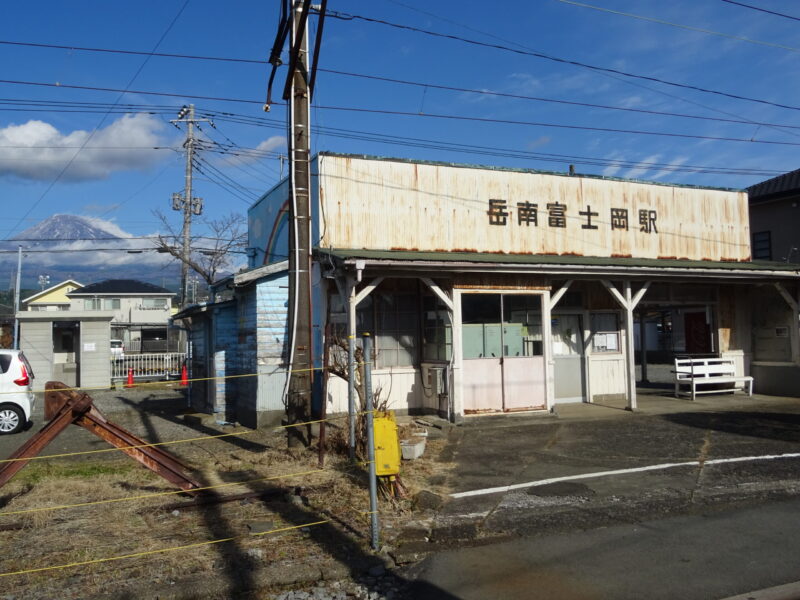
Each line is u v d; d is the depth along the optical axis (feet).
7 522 18.84
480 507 20.61
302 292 28.19
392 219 39.19
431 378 38.11
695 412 40.04
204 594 14.24
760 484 22.70
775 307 49.06
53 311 66.59
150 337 142.82
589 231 45.14
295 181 28.14
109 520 19.21
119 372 74.54
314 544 17.15
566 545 17.10
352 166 38.45
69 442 34.55
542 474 24.90
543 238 43.52
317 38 26.76
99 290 158.10
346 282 34.35
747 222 51.72
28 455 19.60
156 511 19.95
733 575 14.96
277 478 23.52
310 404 28.30
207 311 43.50
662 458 27.22
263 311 36.91
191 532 18.17
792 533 17.69
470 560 16.21
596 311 45.29
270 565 15.67
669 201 48.52
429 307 39.09
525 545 17.16
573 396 44.27
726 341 49.93
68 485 23.26
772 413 39.06
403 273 34.68
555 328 44.16
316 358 37.45
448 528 18.48
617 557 16.20
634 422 36.55
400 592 14.49
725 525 18.44
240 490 22.00
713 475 24.07
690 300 48.52
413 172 39.99
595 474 24.70
